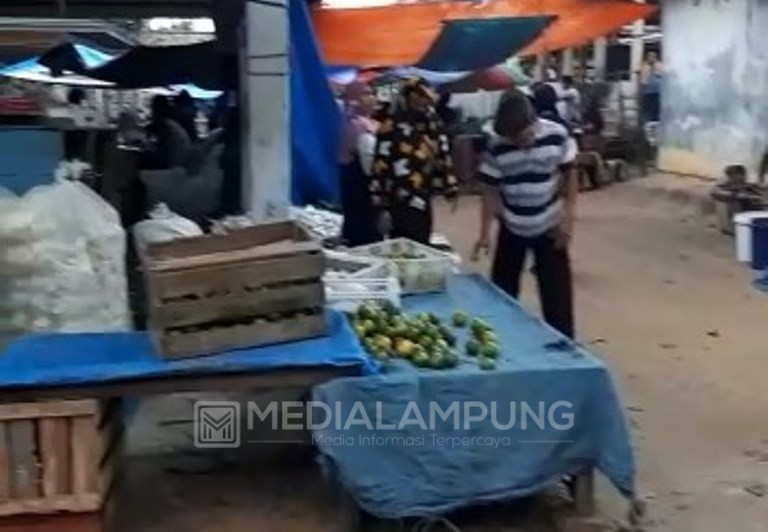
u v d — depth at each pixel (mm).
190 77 8719
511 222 6203
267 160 6664
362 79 12922
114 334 4531
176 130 9000
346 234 7820
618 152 19859
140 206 7691
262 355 4121
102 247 5168
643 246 12422
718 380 6578
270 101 6613
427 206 7070
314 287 4270
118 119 11242
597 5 11094
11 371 4012
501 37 10195
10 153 5836
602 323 8289
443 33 10039
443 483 4121
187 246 4520
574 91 19109
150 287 4188
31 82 11219
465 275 6320
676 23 18375
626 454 4219
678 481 4883
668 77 18844
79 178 5816
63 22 9312
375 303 4961
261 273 4184
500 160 6145
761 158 15023
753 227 10617
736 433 5543
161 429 5492
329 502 4570
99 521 3957
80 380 3941
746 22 16016
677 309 8820
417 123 7008
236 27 6797
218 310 4141
